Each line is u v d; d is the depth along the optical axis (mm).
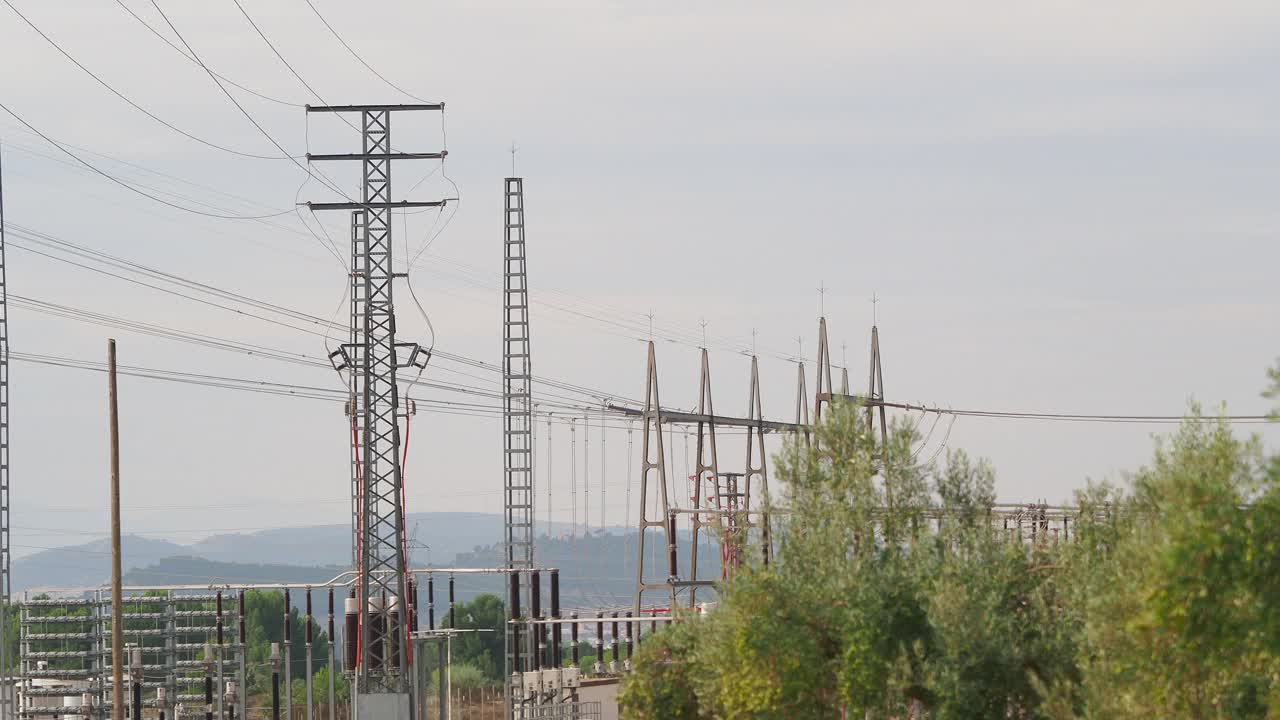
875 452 134125
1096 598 98562
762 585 125062
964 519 130375
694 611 159625
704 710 147875
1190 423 101938
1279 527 73500
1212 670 86750
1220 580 73562
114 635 157750
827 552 127375
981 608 117688
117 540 159750
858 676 119625
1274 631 73938
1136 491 103688
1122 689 95188
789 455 134500
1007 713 119062
